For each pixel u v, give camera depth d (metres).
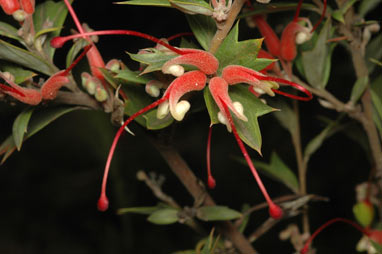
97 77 0.21
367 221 0.24
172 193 0.47
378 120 0.23
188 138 0.48
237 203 0.45
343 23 0.22
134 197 0.45
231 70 0.19
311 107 0.34
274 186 0.44
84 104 0.21
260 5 0.22
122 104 0.20
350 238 0.41
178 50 0.19
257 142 0.19
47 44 0.21
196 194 0.22
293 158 0.41
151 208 0.24
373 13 0.28
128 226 0.45
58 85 0.20
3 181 0.53
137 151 0.48
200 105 0.21
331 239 0.41
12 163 0.53
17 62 0.21
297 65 0.24
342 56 0.34
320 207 0.42
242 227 0.24
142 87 0.21
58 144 0.52
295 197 0.24
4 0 0.20
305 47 0.23
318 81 0.23
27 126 0.21
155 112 0.20
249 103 0.19
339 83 0.35
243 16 0.22
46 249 0.51
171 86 0.19
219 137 0.48
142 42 0.37
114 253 0.46
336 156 0.42
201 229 0.24
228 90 0.19
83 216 0.51
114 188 0.42
